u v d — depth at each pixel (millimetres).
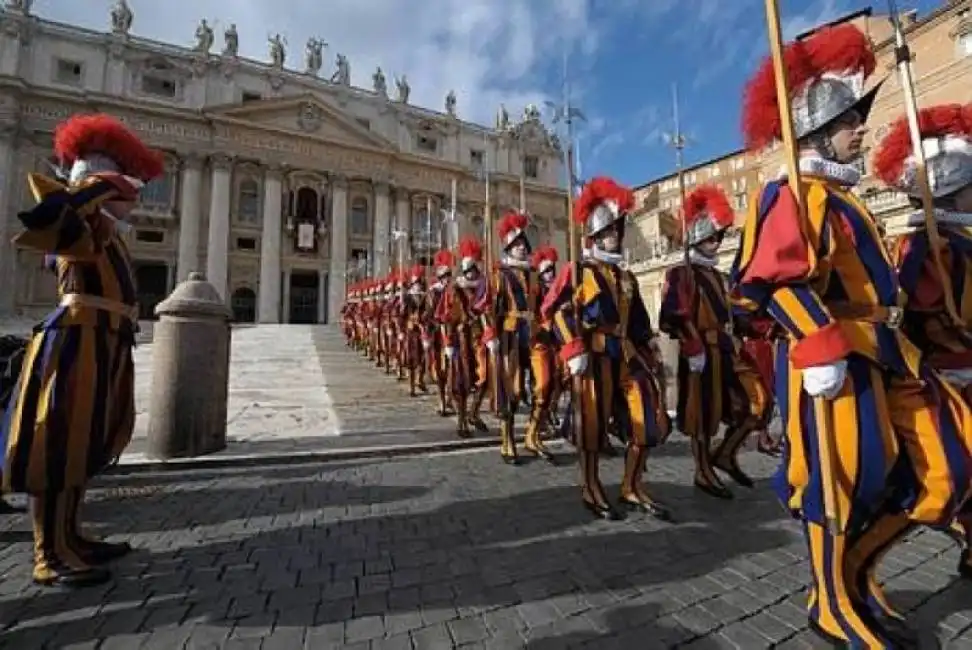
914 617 2605
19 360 4559
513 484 5129
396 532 3805
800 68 2604
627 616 2637
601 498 4258
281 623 2580
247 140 41375
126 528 3869
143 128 38875
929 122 3217
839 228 2404
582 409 4344
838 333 2162
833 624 2354
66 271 3264
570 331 4359
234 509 4332
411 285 12734
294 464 5984
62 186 3016
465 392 7645
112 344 3312
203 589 2930
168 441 5836
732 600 2795
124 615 2658
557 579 3043
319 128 43969
